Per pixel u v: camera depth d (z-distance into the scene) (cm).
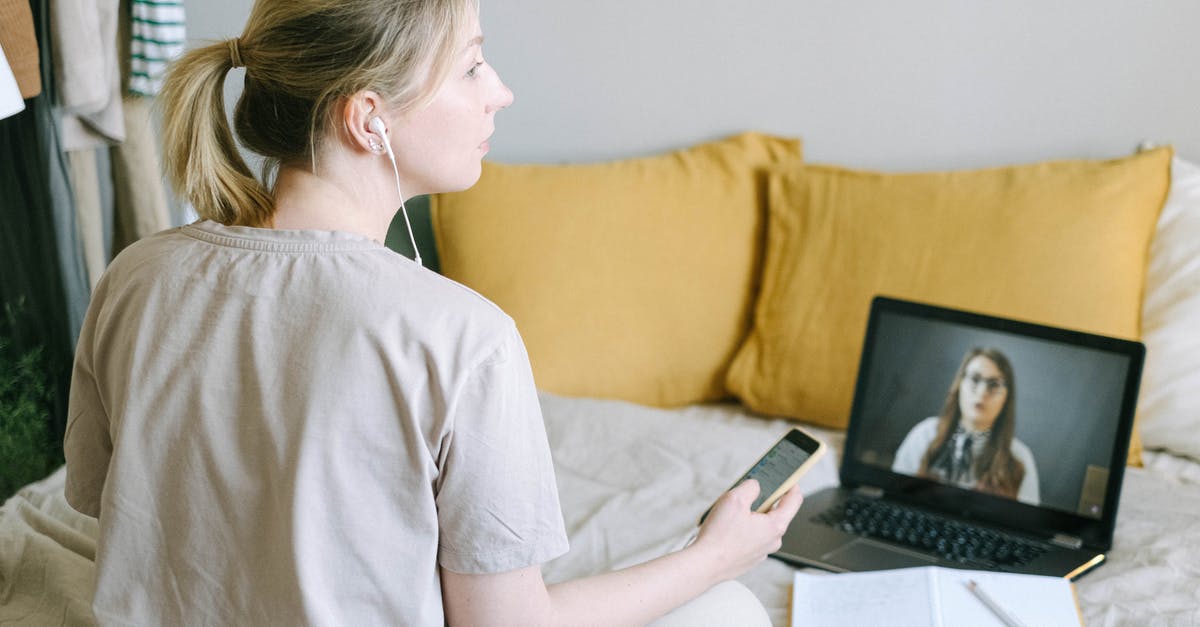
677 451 169
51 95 186
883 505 160
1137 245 182
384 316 76
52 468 204
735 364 202
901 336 165
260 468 78
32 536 122
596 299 201
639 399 204
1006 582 129
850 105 212
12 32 158
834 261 195
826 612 128
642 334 202
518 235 204
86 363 93
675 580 97
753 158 213
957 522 155
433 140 85
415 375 76
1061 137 202
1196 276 179
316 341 76
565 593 90
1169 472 173
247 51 85
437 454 77
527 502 80
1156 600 131
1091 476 149
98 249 204
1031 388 155
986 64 202
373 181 87
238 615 81
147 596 83
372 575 79
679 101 222
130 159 201
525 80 230
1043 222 183
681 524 149
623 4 219
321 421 75
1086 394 151
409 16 80
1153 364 179
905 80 207
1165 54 191
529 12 225
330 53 80
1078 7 194
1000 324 158
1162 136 196
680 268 204
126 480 81
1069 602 126
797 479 115
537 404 83
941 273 186
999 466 155
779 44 212
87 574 117
